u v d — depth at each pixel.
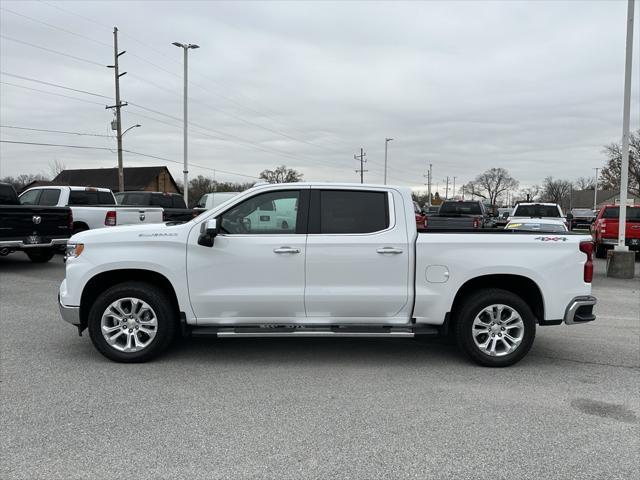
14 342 5.86
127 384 4.59
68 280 5.16
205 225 5.00
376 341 6.23
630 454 3.43
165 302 5.13
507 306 5.18
